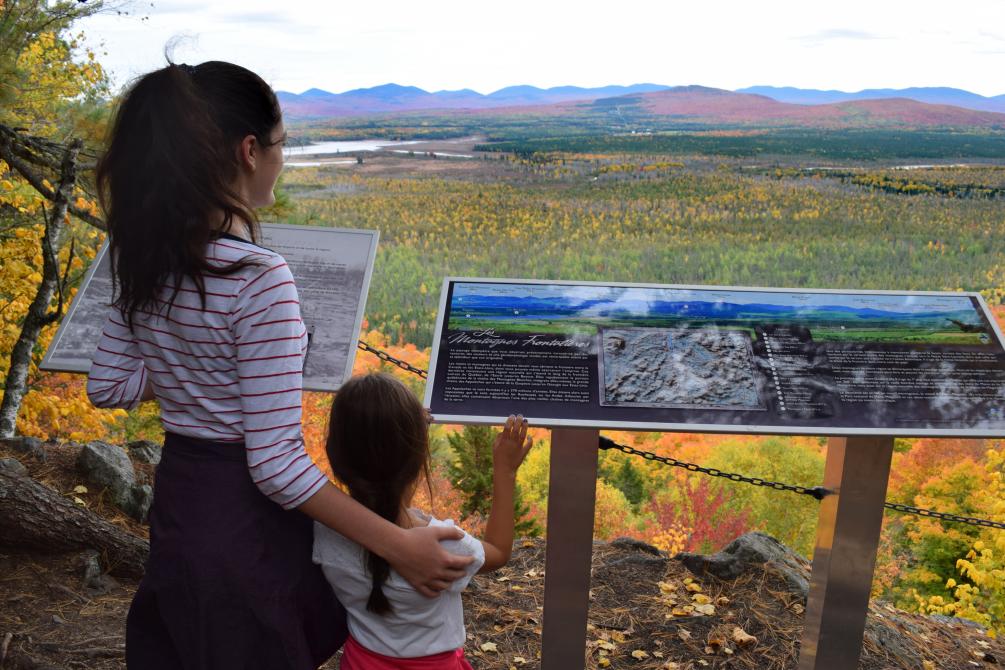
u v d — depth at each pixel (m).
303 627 1.37
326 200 94.38
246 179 1.30
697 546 28.80
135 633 1.33
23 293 6.88
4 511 2.87
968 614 16.03
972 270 58.12
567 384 2.01
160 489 1.30
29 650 2.42
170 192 1.18
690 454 36.16
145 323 1.25
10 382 4.41
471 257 75.81
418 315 58.78
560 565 2.16
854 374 2.09
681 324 2.17
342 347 2.09
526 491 31.86
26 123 6.20
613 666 2.85
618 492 33.88
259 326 1.18
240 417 1.24
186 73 1.23
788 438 34.62
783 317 2.21
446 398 1.96
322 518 1.22
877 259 62.09
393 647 1.40
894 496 28.27
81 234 7.35
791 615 3.20
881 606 3.72
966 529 25.02
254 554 1.26
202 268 1.17
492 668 2.80
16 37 5.62
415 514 1.44
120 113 1.24
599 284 2.27
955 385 2.08
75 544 2.96
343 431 1.34
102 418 8.19
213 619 1.23
